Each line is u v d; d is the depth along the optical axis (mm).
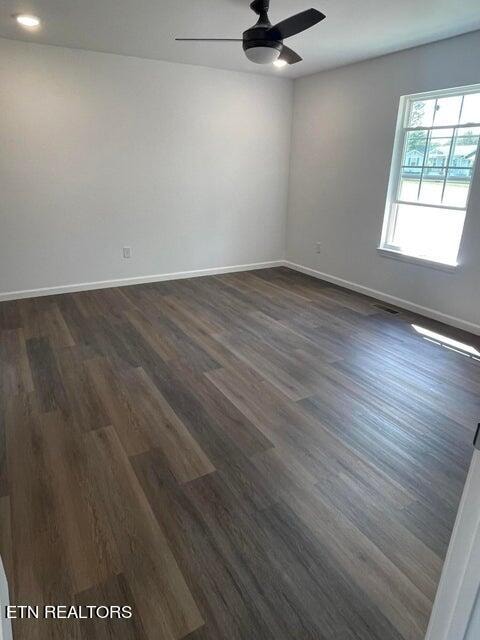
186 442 2197
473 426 2377
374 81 4281
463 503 669
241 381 2840
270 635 1300
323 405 2568
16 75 3873
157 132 4688
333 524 1706
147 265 5141
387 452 2148
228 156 5230
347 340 3574
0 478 1921
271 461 2066
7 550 1561
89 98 4238
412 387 2803
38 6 2959
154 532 1652
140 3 2885
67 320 3898
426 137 3955
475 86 3449
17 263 4383
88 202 4559
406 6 2861
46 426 2309
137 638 1285
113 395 2631
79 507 1766
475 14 2990
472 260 3684
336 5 2852
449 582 730
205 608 1374
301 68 4711
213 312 4195
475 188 3559
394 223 4473
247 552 1574
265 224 5848
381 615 1360
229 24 3291
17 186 4168
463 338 3645
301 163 5504
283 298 4699
